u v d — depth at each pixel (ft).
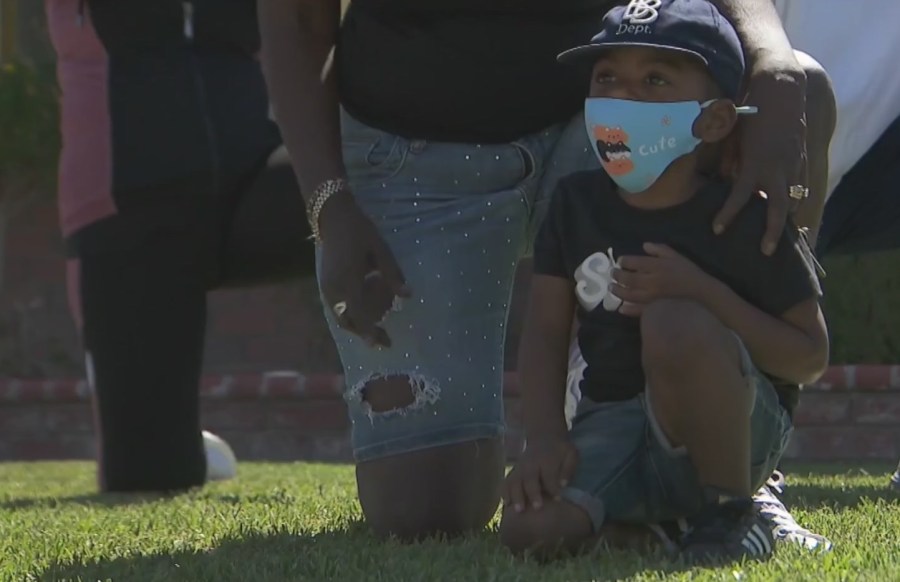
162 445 69.46
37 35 133.39
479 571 35.65
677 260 36.65
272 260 70.13
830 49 64.18
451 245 46.34
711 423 36.01
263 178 69.77
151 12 69.82
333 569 36.91
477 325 46.39
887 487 61.21
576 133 48.21
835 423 103.35
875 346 111.24
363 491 46.21
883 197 64.18
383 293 43.16
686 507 38.70
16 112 123.85
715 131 37.27
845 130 63.67
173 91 69.26
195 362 70.13
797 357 36.88
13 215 130.72
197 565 38.27
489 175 47.21
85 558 41.57
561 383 39.06
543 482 37.73
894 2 63.62
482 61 46.91
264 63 47.32
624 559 36.60
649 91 37.06
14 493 73.36
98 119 69.46
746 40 41.09
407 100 47.50
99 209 69.10
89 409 119.85
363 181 47.93
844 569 33.45
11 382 121.49
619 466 38.17
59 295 135.13
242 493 66.03
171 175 68.54
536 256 39.68
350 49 48.39
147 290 68.95
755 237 37.06
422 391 45.24
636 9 37.47
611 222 38.45
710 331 35.58
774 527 39.91
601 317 38.81
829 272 111.96
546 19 47.11
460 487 45.29
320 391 114.52
